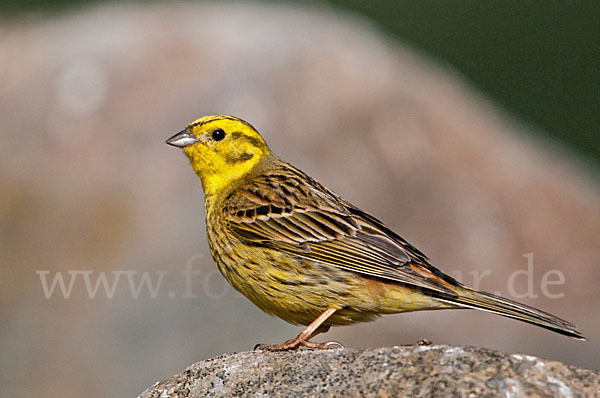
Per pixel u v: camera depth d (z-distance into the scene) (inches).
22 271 532.1
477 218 625.6
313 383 257.6
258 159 366.0
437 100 685.3
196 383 275.0
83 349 498.9
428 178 632.4
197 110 601.9
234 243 339.9
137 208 553.3
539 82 777.6
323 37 673.0
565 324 301.9
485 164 661.9
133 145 586.9
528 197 650.8
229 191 354.9
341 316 331.3
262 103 608.1
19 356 499.2
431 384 242.8
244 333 499.8
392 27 791.7
